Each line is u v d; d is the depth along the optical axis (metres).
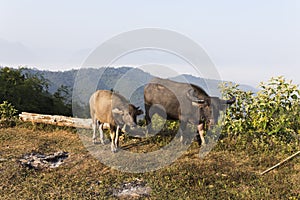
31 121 11.62
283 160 7.43
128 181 7.04
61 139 10.02
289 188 6.45
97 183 7.05
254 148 8.38
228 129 9.17
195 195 6.30
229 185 6.67
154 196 6.36
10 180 7.25
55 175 7.51
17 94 25.72
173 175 7.18
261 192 6.32
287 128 8.70
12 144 9.62
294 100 8.59
